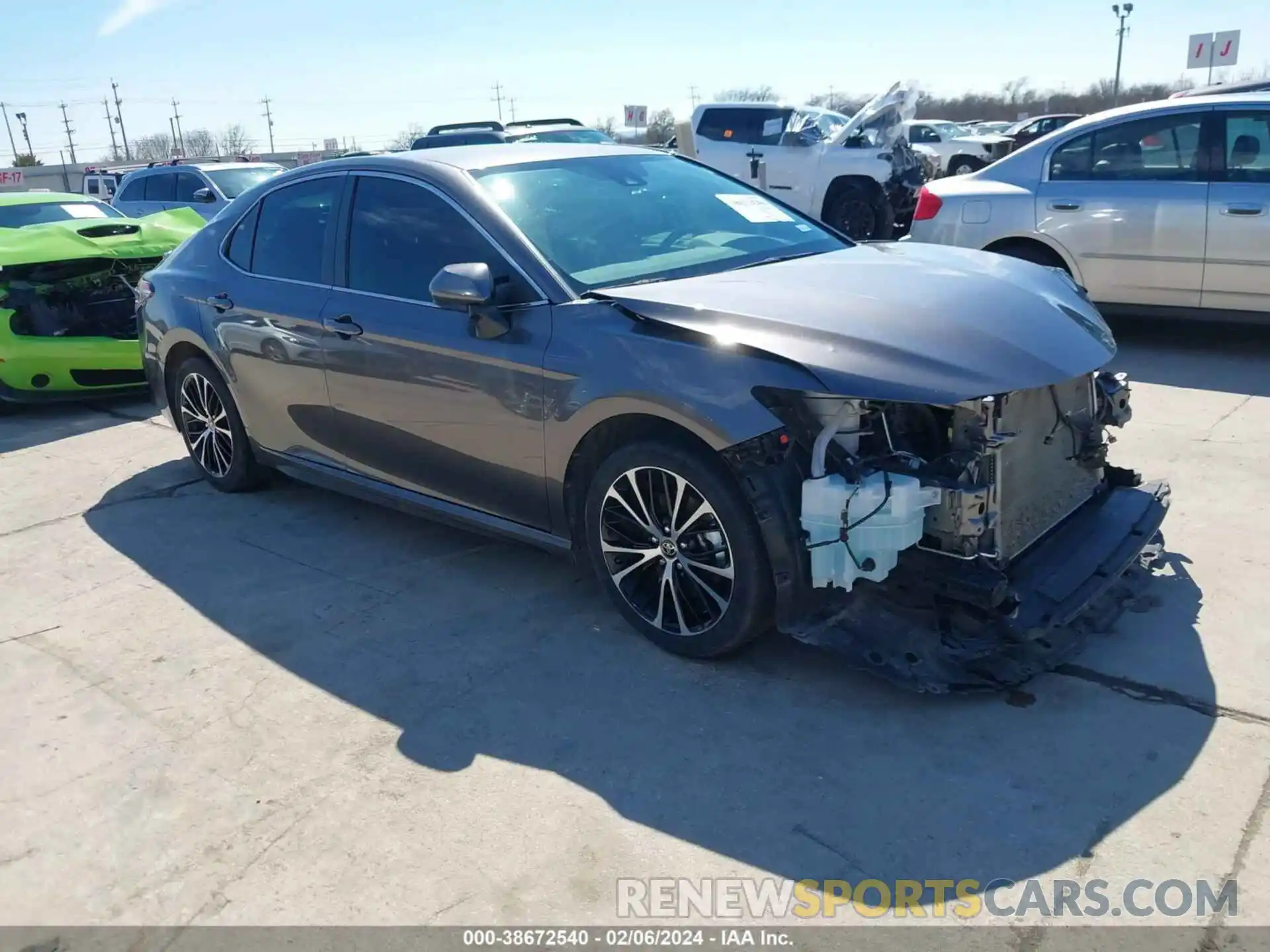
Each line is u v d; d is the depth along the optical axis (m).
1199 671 3.18
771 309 3.19
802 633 3.07
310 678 3.50
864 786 2.75
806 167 14.37
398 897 2.46
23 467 6.23
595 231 3.88
